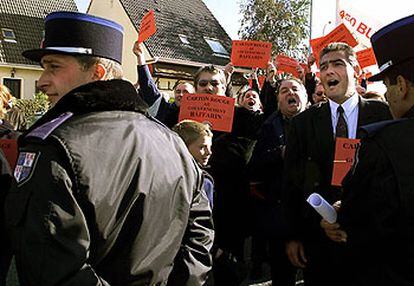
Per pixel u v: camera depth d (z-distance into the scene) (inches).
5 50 973.2
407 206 60.8
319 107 116.7
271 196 141.0
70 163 50.2
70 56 58.9
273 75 196.4
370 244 66.3
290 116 149.3
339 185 104.1
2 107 146.3
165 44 993.5
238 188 140.5
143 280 53.8
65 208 48.5
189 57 996.6
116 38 62.1
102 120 54.9
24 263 48.6
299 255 113.6
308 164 113.0
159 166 56.4
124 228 52.6
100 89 56.4
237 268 138.3
